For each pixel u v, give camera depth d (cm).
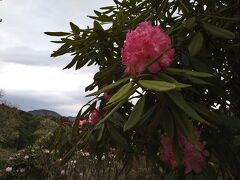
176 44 208
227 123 177
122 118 231
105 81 239
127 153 276
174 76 188
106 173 602
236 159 220
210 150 210
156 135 236
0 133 2614
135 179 512
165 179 207
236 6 229
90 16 267
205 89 213
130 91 162
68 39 264
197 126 210
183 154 191
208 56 220
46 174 930
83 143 240
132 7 284
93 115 249
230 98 208
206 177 195
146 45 171
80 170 716
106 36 259
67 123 295
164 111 171
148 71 170
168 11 261
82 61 276
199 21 209
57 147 299
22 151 1108
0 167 1088
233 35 199
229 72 241
